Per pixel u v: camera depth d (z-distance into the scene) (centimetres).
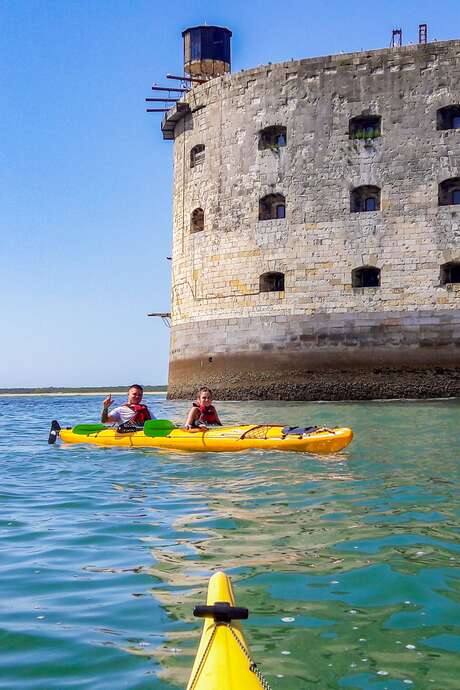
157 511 883
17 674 440
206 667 357
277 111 3362
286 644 473
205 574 617
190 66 3922
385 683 420
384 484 1026
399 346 3097
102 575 623
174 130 3866
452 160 3080
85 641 484
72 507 927
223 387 3419
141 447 1483
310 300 3247
